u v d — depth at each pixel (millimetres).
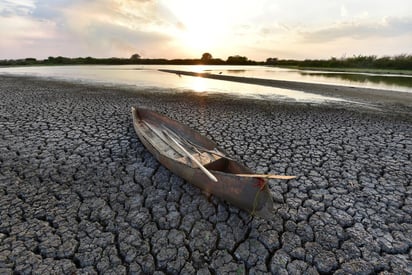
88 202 4219
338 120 10180
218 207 4137
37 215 3818
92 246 3246
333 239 3479
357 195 4590
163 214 3957
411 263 3086
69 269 2883
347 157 6332
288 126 9125
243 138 7715
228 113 11203
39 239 3320
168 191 4602
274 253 3229
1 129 7809
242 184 3553
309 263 3074
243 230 3627
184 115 10648
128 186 4754
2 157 5816
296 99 15625
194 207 4137
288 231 3627
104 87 19969
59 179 4938
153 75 36219
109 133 7734
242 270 2969
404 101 15141
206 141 5883
